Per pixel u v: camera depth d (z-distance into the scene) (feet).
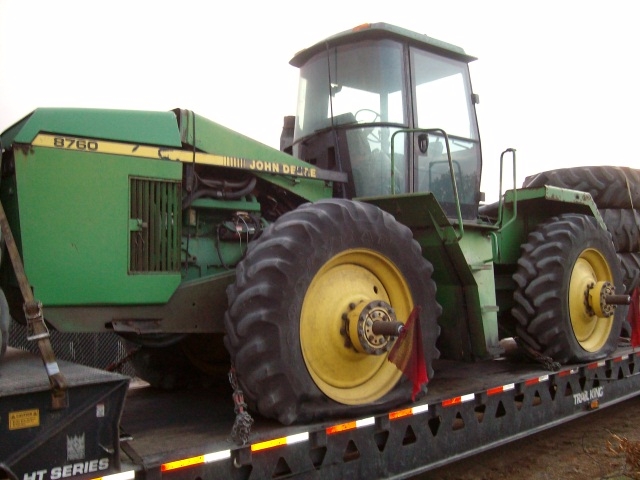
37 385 7.89
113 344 18.33
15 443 7.65
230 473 9.45
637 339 18.01
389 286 12.35
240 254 12.80
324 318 11.34
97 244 10.81
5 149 10.51
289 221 10.93
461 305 14.52
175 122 11.97
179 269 11.72
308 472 10.21
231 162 12.53
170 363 14.80
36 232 10.26
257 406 10.37
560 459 14.83
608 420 18.34
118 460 8.41
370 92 14.56
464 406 12.85
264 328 10.19
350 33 14.79
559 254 16.07
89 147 10.83
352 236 11.37
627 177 21.85
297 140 15.92
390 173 14.35
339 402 11.14
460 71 16.43
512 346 20.08
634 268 21.77
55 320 10.57
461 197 16.07
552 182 21.59
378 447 11.42
